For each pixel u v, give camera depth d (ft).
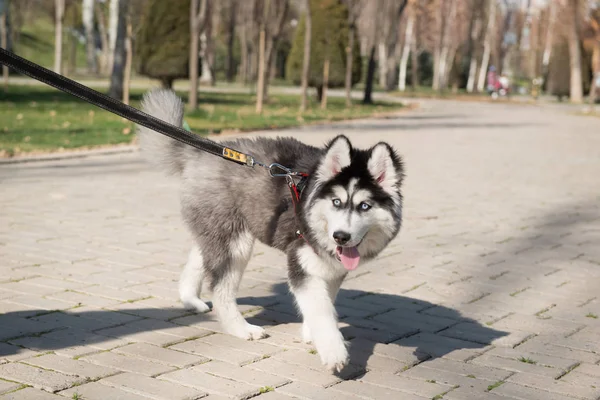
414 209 31.40
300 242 13.98
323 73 106.52
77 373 12.83
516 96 195.52
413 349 14.96
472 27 218.18
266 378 13.03
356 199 13.19
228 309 15.53
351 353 14.58
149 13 88.02
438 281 20.49
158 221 27.07
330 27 105.29
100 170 39.14
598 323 17.11
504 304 18.52
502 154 53.67
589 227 28.71
